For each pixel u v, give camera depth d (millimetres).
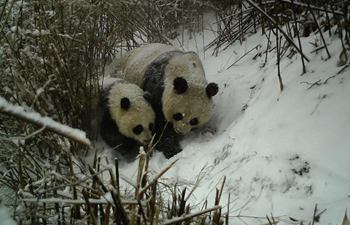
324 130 3057
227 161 3455
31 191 2504
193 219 2574
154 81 4594
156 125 4527
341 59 3533
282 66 4191
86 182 2617
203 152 3922
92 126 4469
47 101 3801
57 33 3906
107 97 4461
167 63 4629
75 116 4102
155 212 2395
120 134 4379
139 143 4434
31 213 2268
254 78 4578
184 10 6609
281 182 2918
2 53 3408
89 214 2332
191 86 4312
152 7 6395
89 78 4395
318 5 4254
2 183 2936
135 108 4277
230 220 2793
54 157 3246
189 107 4242
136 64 4969
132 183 2383
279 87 3826
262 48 5000
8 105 1441
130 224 2119
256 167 3135
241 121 3818
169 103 4316
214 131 4402
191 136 4492
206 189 3223
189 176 3600
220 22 6316
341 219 2463
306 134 3115
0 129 3271
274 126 3396
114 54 5699
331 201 2621
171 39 6668
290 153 3053
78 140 1473
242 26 5609
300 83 3645
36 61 3730
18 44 3633
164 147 4309
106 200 2119
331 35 3990
